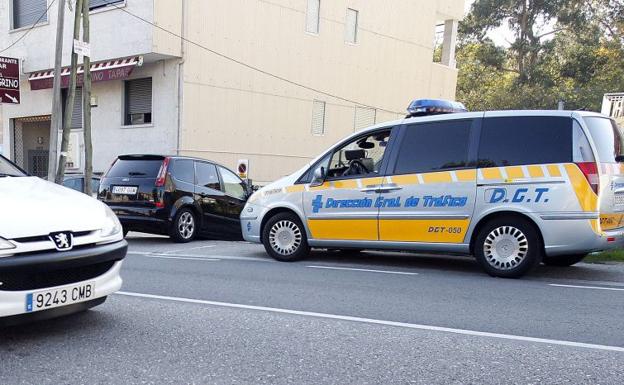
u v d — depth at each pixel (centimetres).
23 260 362
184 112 1711
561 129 650
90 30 1777
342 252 927
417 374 358
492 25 4038
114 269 432
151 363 372
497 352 400
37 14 2009
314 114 2167
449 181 696
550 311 515
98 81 1802
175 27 1669
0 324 359
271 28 1953
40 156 2152
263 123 1961
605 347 412
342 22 2225
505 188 661
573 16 3788
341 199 770
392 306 531
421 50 2611
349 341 424
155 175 1043
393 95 2494
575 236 631
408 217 719
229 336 434
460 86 4241
